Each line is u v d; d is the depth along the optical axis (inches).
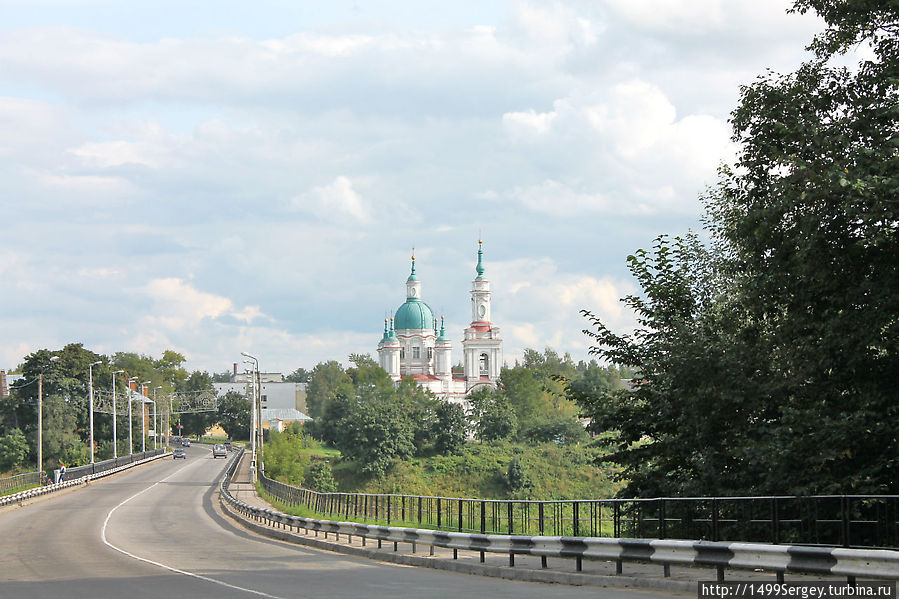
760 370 1110.4
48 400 5890.8
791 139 1007.6
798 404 1044.5
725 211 1267.2
